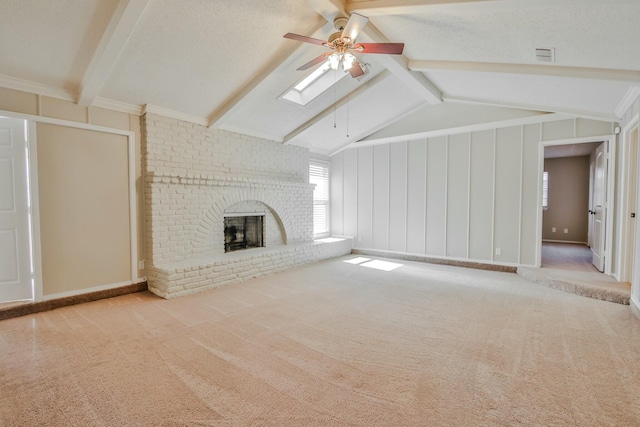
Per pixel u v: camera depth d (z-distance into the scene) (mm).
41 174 3223
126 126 3838
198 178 4270
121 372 2035
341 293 3801
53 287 3312
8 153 3082
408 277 4613
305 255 5566
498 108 4988
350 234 6914
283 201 5699
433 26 2826
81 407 1691
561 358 2191
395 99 5219
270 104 4562
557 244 7539
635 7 1862
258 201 5328
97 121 3605
